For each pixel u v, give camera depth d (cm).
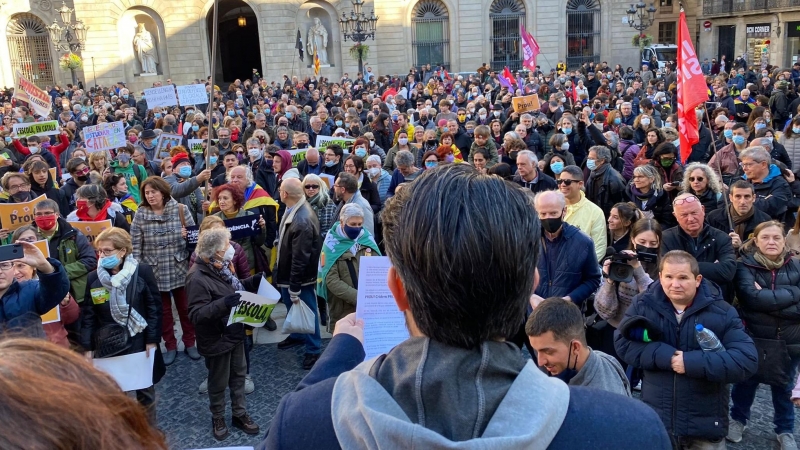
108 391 97
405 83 3131
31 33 3956
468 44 4259
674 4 4631
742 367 389
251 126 1520
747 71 2980
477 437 117
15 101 2588
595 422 121
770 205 718
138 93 3625
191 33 3666
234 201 739
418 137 1405
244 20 3822
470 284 123
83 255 660
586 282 520
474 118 1830
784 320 491
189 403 629
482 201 129
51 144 1580
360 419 118
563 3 4278
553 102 1603
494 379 125
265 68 3684
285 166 995
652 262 499
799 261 506
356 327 180
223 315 538
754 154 731
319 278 627
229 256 554
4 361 92
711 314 407
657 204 728
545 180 790
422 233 127
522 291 130
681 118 789
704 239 532
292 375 675
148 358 541
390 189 938
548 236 523
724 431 407
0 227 710
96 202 739
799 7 3666
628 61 4394
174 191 856
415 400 122
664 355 401
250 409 611
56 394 88
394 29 4191
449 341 127
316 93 2553
